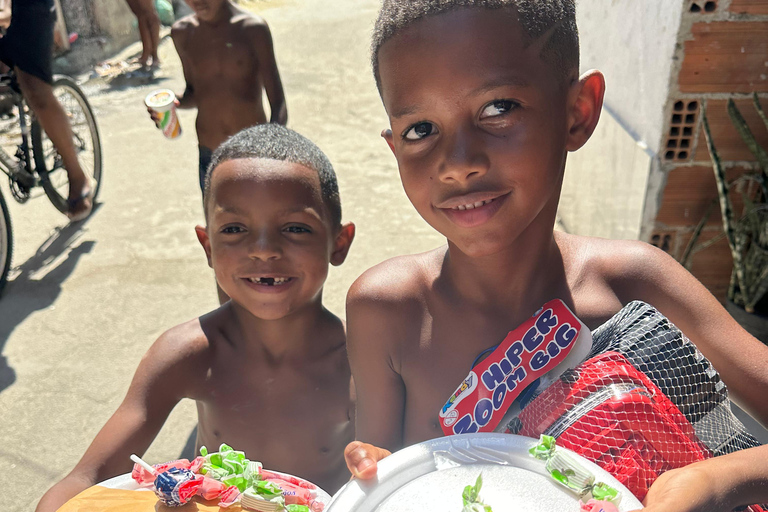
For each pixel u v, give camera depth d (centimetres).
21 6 394
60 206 450
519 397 107
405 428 130
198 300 375
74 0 764
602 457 96
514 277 116
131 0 721
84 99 471
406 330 125
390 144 118
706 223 298
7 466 270
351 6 936
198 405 194
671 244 304
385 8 98
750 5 257
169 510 106
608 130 344
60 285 393
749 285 288
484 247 101
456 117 93
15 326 359
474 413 108
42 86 415
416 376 125
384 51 97
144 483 115
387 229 425
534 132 95
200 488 108
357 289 129
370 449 94
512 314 119
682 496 84
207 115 357
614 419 96
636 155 304
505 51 91
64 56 754
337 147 541
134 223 459
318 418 187
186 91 360
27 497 256
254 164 169
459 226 99
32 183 444
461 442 92
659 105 283
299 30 842
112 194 498
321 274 179
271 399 184
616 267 125
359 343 129
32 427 290
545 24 94
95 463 158
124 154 561
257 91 353
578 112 109
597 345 108
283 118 346
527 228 112
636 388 99
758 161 275
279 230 169
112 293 384
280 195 167
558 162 102
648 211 297
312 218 173
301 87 666
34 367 328
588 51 383
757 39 263
